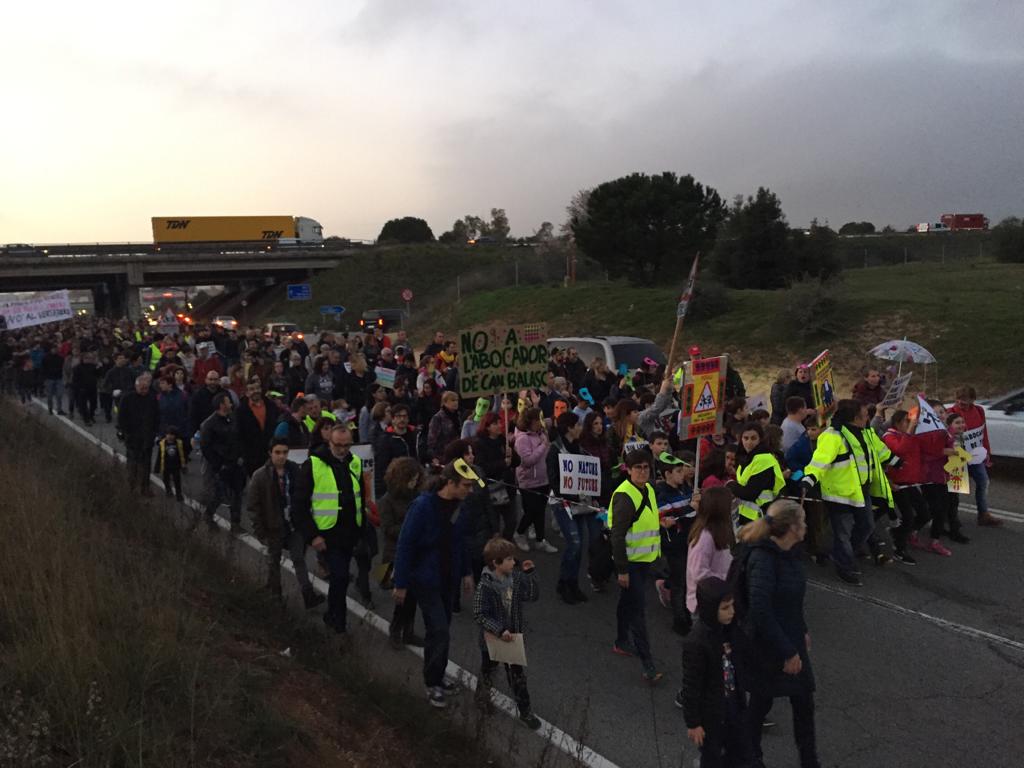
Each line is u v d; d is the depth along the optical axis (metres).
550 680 5.95
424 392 11.95
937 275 40.88
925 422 8.63
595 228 42.06
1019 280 34.41
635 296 36.94
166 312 25.19
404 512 6.51
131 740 3.67
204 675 4.45
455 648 6.51
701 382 7.68
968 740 5.06
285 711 4.59
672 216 39.75
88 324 39.44
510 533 8.71
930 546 8.84
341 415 10.34
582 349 16.33
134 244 71.00
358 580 7.41
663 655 6.40
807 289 26.45
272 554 6.95
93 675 4.07
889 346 14.23
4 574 5.12
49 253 66.75
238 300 82.62
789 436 8.46
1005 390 19.17
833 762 4.83
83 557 5.68
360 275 71.44
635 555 5.95
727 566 5.40
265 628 6.12
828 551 8.81
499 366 10.13
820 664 6.16
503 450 8.70
